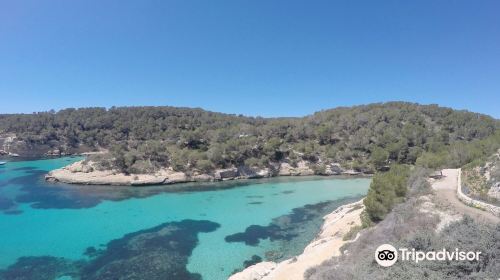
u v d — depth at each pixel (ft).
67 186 332.19
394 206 138.72
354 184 343.87
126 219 217.15
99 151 621.72
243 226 199.11
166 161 387.75
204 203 263.08
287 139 490.08
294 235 180.45
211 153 389.39
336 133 522.06
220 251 158.61
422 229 93.76
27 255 157.38
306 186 335.47
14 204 257.34
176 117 638.94
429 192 150.00
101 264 146.20
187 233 186.91
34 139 614.34
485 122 515.91
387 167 408.46
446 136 452.35
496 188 141.59
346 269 81.82
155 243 171.01
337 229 160.15
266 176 395.96
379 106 641.81
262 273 122.93
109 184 339.77
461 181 166.20
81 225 203.92
